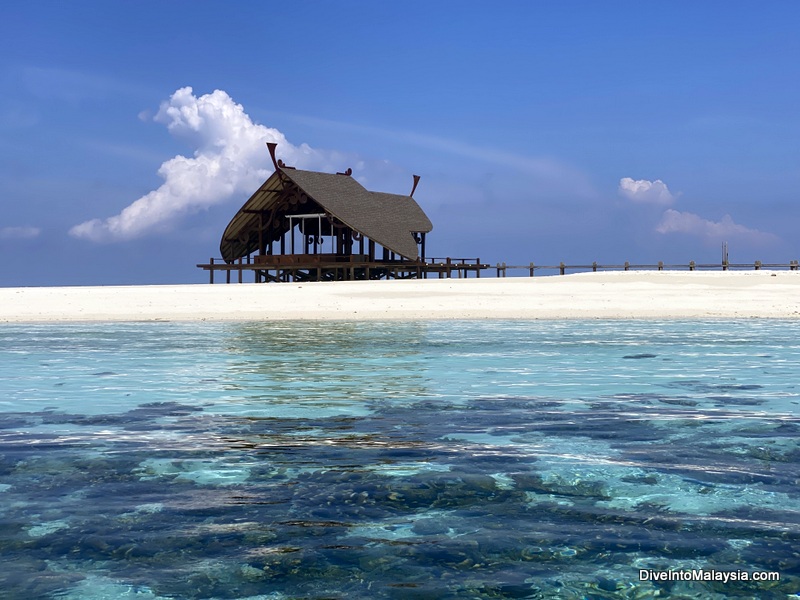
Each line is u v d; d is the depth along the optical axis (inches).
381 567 161.3
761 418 309.6
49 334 662.5
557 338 603.8
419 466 237.9
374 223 1942.7
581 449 259.4
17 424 305.1
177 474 230.8
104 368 458.6
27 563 164.4
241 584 153.8
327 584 153.5
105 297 1016.9
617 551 169.2
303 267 1902.1
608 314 818.2
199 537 178.5
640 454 252.7
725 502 202.5
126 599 147.6
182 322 774.5
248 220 2031.3
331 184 1996.8
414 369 444.5
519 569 160.1
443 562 163.5
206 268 2075.5
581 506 199.2
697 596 148.0
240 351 530.9
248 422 306.3
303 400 353.1
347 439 275.9
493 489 214.5
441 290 1060.5
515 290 1046.4
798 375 422.0
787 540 175.3
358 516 192.7
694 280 1142.3
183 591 151.1
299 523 187.8
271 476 228.1
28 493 212.7
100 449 262.7
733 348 538.6
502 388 384.2
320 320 778.8
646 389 379.2
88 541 176.4
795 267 1728.6
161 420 311.6
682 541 174.9
